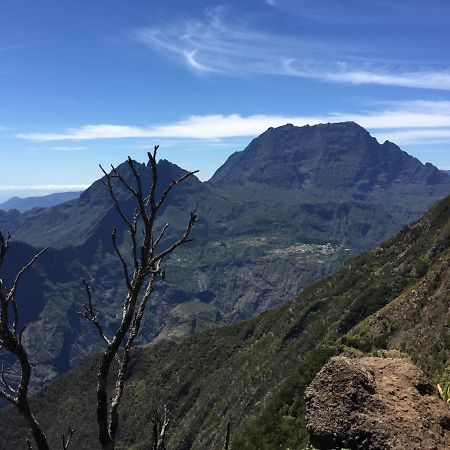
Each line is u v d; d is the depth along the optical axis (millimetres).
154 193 5199
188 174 5336
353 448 8812
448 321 68250
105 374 4988
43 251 4941
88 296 5414
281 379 125188
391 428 8688
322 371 9891
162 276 5363
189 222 5391
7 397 4715
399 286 124312
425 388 10070
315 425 9383
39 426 4773
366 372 9750
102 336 5301
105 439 4824
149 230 5184
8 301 4746
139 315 5223
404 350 74500
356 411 9070
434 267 96125
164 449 5539
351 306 127188
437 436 8688
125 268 5230
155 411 5840
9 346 4688
